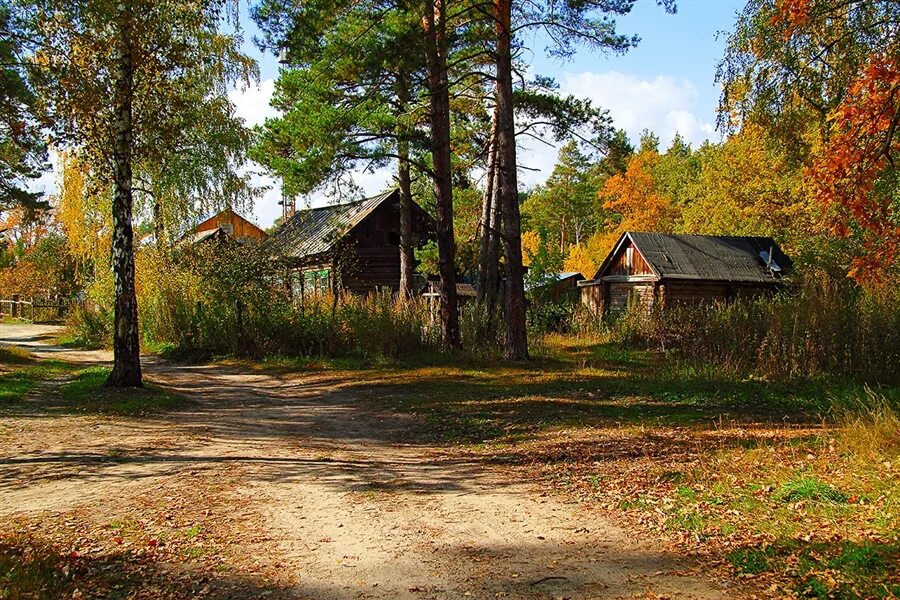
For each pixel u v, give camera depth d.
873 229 8.88
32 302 49.09
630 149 21.11
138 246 26.25
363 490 7.45
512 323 19.84
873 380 14.19
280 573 5.02
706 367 16.30
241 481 7.80
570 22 17.88
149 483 7.64
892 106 8.45
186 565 5.18
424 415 12.60
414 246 33.59
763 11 11.53
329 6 18.38
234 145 25.38
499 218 25.39
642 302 27.64
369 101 21.31
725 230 38.31
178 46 13.30
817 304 15.67
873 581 4.43
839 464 7.45
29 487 7.44
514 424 11.25
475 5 18.48
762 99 11.96
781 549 5.15
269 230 39.75
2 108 12.41
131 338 14.43
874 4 10.91
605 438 9.77
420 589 4.69
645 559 5.17
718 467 7.75
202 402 14.19
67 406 12.57
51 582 4.73
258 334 22.41
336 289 24.86
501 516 6.41
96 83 12.62
